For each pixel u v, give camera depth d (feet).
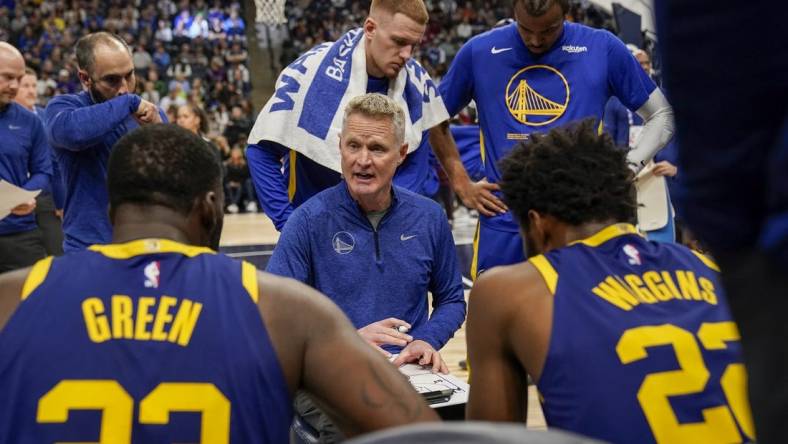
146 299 7.02
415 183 17.26
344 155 13.03
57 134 17.19
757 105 4.24
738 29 4.14
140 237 7.43
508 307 8.29
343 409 7.16
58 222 29.27
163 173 7.45
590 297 8.11
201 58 97.66
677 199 4.92
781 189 4.10
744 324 4.43
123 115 17.24
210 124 82.74
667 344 7.86
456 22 112.06
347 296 13.26
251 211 76.54
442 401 10.68
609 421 7.68
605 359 7.82
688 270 8.54
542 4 15.55
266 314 7.13
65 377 6.69
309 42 109.50
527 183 8.97
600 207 8.77
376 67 16.70
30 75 29.81
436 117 17.53
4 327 6.84
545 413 8.16
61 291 7.01
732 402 7.80
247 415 6.86
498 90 17.48
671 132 17.53
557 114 17.13
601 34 17.25
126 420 6.64
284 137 16.39
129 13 101.09
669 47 4.43
